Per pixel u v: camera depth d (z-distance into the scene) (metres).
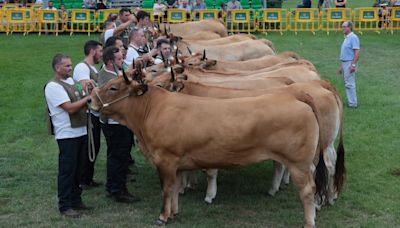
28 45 26.39
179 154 8.29
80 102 8.52
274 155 8.05
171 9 29.27
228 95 9.42
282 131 7.88
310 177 8.10
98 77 9.47
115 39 10.19
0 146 12.84
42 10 29.66
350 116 15.16
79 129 8.76
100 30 30.22
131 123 8.81
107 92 8.69
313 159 8.20
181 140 8.20
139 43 11.41
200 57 12.78
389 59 22.94
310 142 7.95
